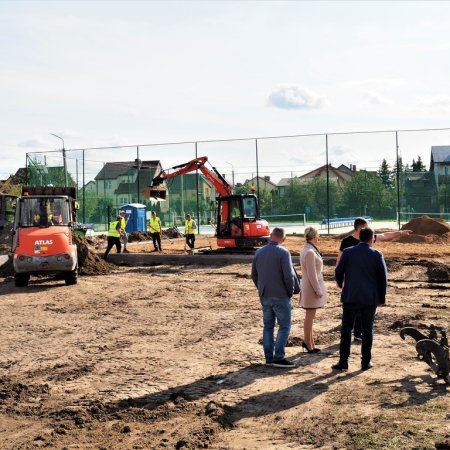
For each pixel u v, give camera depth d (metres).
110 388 7.76
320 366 8.36
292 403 6.82
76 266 18.14
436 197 57.34
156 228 28.25
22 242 17.61
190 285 17.55
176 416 6.61
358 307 8.01
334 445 5.51
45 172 44.31
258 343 9.99
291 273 8.37
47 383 8.06
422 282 17.05
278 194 71.50
